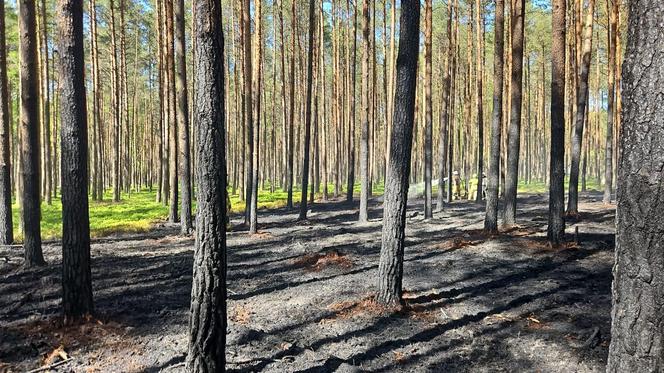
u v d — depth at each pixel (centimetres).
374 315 686
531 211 1986
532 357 542
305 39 3216
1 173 1284
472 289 824
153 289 869
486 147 4131
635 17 235
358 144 4412
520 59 1327
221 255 457
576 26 2047
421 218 1886
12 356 557
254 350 569
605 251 1062
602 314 666
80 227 653
